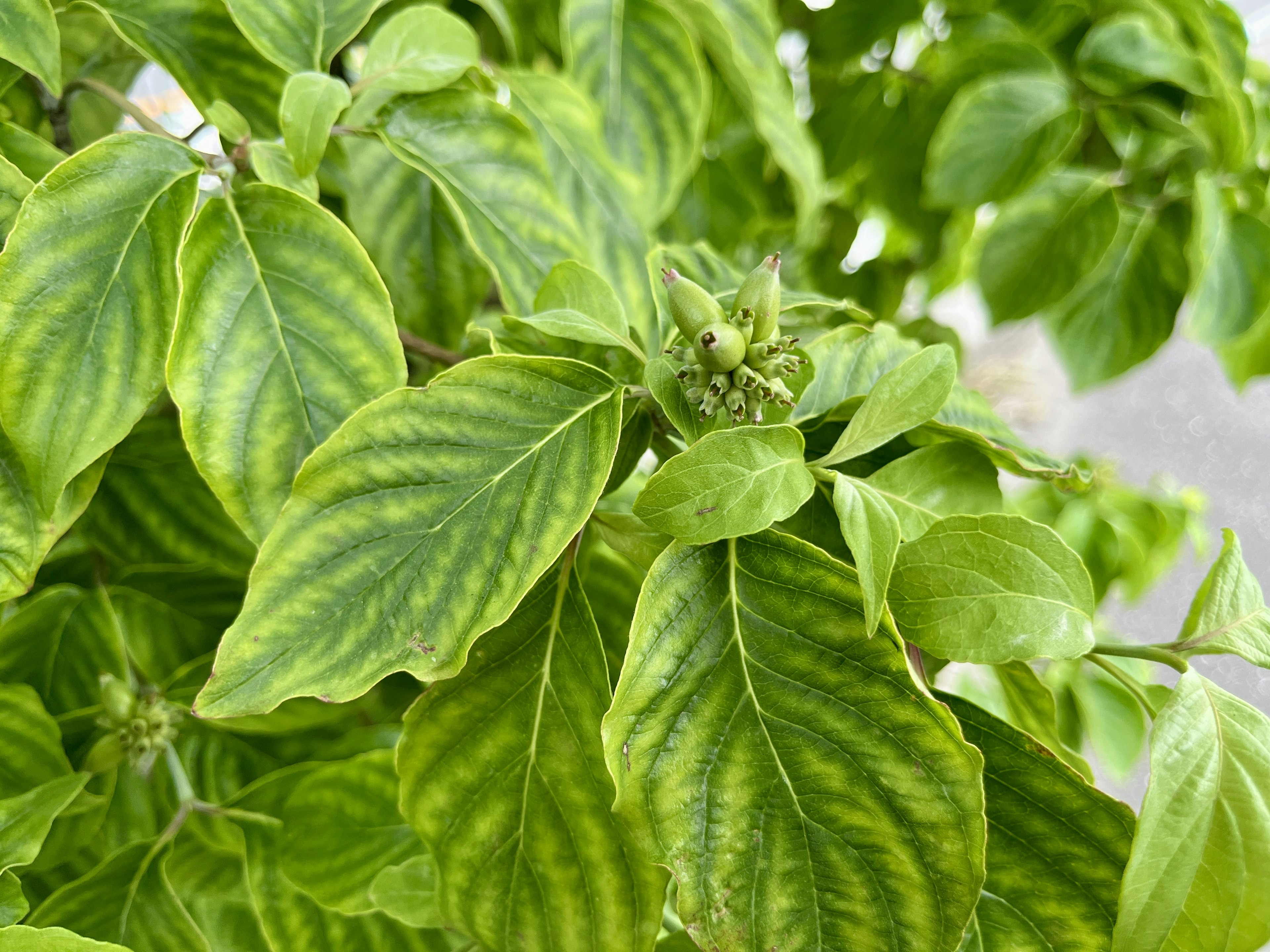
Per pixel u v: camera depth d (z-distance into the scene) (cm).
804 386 31
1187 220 60
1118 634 79
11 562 30
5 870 32
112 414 30
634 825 27
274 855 41
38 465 29
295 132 33
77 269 30
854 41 68
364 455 28
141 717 40
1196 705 28
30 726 36
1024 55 59
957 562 28
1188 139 58
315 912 40
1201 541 80
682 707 27
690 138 49
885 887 27
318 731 47
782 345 28
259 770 45
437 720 30
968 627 28
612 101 48
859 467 32
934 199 59
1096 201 59
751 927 27
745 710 27
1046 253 60
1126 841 28
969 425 35
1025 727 35
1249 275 57
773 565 28
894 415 28
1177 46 55
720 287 36
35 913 37
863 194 80
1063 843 28
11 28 32
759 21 50
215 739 45
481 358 29
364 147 43
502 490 28
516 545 27
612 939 30
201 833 41
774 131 53
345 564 27
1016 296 62
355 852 40
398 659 27
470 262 44
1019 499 76
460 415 28
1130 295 63
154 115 64
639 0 47
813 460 32
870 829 27
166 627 45
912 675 26
